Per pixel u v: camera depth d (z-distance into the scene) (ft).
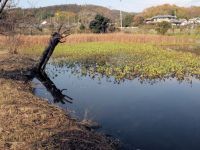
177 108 56.34
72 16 337.52
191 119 50.39
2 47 150.51
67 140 36.14
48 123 41.52
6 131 37.73
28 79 81.10
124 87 73.77
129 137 43.29
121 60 116.06
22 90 61.67
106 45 176.65
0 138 35.91
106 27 264.11
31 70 91.45
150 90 70.28
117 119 50.52
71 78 86.63
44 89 72.08
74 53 142.72
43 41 183.32
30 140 35.63
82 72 92.02
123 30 287.89
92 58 125.49
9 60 105.70
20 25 126.11
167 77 84.43
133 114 53.21
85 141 37.09
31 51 149.69
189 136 43.62
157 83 77.41
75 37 206.39
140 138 42.98
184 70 93.71
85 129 43.01
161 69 91.66
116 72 90.99
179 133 44.73
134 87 73.51
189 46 190.70
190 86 73.87
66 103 60.29
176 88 71.92
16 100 50.65
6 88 58.80
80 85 77.10
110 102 60.70
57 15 261.85
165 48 171.12
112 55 132.98
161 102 60.13
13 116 42.73
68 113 51.55
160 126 47.39
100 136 41.63
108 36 214.07
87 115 52.11
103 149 36.65
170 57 123.65
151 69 91.61
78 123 45.29
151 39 214.48
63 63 114.42
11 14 110.32
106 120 49.93
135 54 134.72
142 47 164.45
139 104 59.16
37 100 53.98
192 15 504.02
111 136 43.39
